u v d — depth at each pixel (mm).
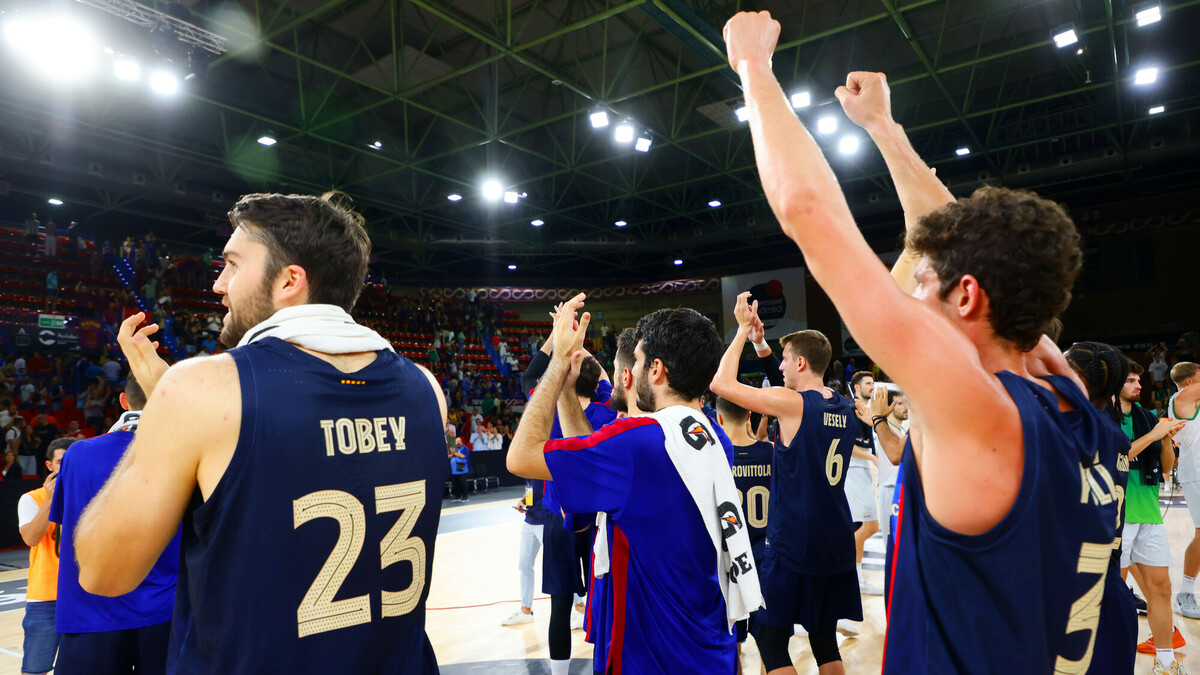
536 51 12977
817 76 14102
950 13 12062
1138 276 19047
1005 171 17016
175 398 1092
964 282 996
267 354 1196
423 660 1315
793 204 926
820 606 3057
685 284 25375
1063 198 19859
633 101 14953
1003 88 14773
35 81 11625
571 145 16859
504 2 11352
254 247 1321
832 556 3021
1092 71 13477
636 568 1775
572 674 4133
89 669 2328
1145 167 18000
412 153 15391
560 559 3836
